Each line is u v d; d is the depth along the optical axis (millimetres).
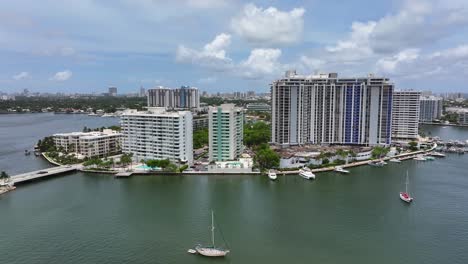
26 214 172625
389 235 147000
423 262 125000
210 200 194750
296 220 163625
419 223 160000
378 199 195750
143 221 162500
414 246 137250
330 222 161250
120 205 186375
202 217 167750
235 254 130250
